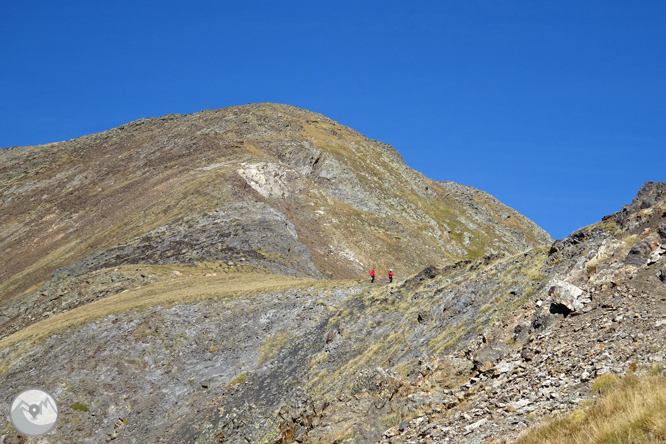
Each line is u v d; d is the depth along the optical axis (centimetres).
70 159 17938
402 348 2872
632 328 1379
